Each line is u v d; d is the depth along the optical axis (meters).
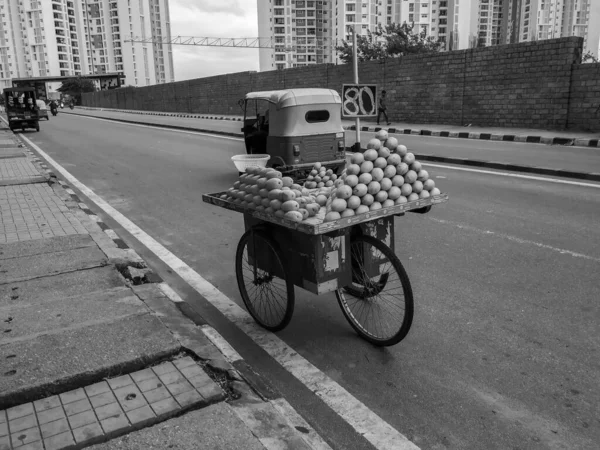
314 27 173.88
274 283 4.81
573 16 156.50
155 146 19.50
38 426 2.82
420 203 3.89
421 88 25.16
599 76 18.08
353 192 3.65
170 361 3.51
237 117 37.84
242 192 4.21
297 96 9.59
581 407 3.13
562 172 10.77
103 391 3.14
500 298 4.71
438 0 154.75
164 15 186.00
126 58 167.25
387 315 4.21
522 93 20.64
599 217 7.34
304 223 3.53
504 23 175.00
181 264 6.02
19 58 159.75
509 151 14.54
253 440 2.70
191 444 2.67
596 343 3.86
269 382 3.52
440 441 2.88
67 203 8.88
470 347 3.88
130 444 2.68
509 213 7.75
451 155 13.96
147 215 8.49
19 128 30.20
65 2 160.62
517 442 2.85
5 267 5.53
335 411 3.18
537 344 3.88
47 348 3.60
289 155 9.65
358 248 4.00
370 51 50.25
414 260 5.83
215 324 4.46
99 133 27.61
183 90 51.78
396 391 3.37
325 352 3.93
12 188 10.32
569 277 5.14
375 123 26.98
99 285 4.98
